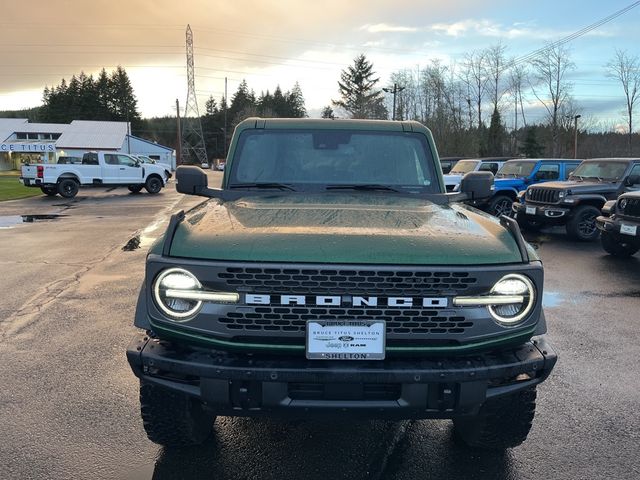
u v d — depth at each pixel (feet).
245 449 10.44
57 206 63.16
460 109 209.46
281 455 10.26
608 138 206.90
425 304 7.54
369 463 10.03
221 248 7.73
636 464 10.06
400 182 12.42
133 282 24.34
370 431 11.23
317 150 12.64
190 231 8.26
